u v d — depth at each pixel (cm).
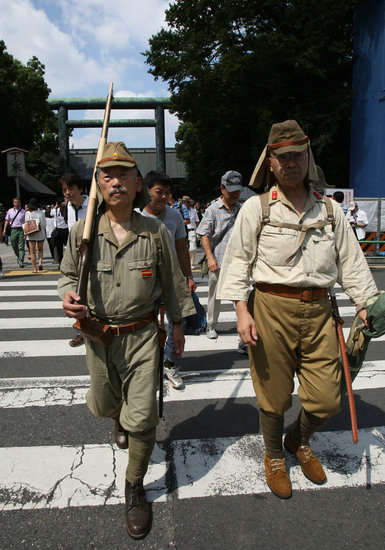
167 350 362
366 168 1773
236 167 2334
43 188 3938
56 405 333
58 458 262
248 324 215
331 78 1992
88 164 6569
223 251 460
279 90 1931
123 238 210
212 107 2127
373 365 414
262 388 227
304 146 201
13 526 208
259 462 259
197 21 1975
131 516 206
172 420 311
